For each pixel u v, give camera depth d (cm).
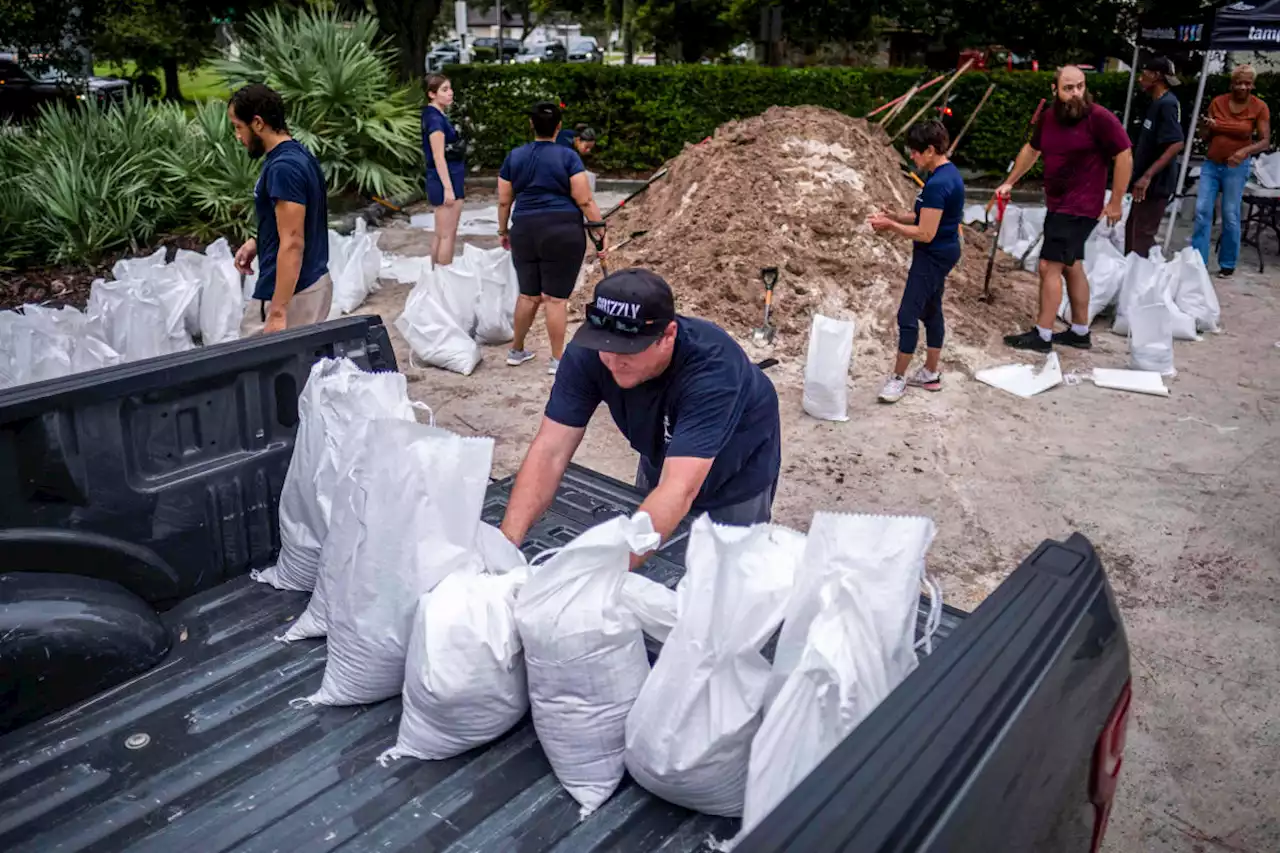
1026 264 875
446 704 200
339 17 1462
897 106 995
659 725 186
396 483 216
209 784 201
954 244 574
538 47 4866
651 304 228
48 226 898
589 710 194
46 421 240
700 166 816
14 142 996
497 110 1409
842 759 135
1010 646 161
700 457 242
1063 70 645
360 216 1123
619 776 199
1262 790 299
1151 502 484
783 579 187
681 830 190
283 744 213
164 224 983
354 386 255
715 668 183
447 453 218
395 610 218
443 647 200
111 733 216
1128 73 1327
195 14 1788
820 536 181
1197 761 311
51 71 1595
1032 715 152
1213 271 936
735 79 1380
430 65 3638
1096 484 502
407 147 1210
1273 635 377
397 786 201
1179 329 732
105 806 195
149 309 570
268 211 469
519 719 215
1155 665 359
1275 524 462
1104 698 178
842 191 758
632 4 1870
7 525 239
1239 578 416
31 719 224
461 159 841
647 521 197
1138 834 282
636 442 278
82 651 228
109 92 1820
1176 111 833
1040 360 680
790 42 1738
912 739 139
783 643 185
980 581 415
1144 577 418
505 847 185
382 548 217
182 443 268
